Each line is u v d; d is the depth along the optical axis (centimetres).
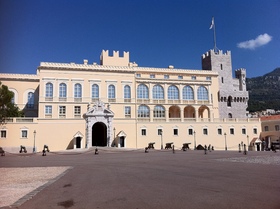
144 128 7394
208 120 7912
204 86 8219
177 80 7956
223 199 1210
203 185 1558
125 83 7481
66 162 3447
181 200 1205
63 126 6819
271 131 8094
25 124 6488
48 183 1748
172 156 4241
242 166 2564
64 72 7050
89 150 5956
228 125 8038
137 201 1206
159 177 1922
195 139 7688
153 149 6700
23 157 4534
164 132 7512
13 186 1666
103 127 7456
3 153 5181
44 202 1231
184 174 2055
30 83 7619
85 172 2317
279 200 1185
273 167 2450
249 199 1204
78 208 1120
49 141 6650
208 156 4172
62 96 6975
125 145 7138
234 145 7994
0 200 1280
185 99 7988
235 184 1571
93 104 7119
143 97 7681
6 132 6325
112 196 1323
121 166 2797
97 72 7312
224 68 9856
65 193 1424
